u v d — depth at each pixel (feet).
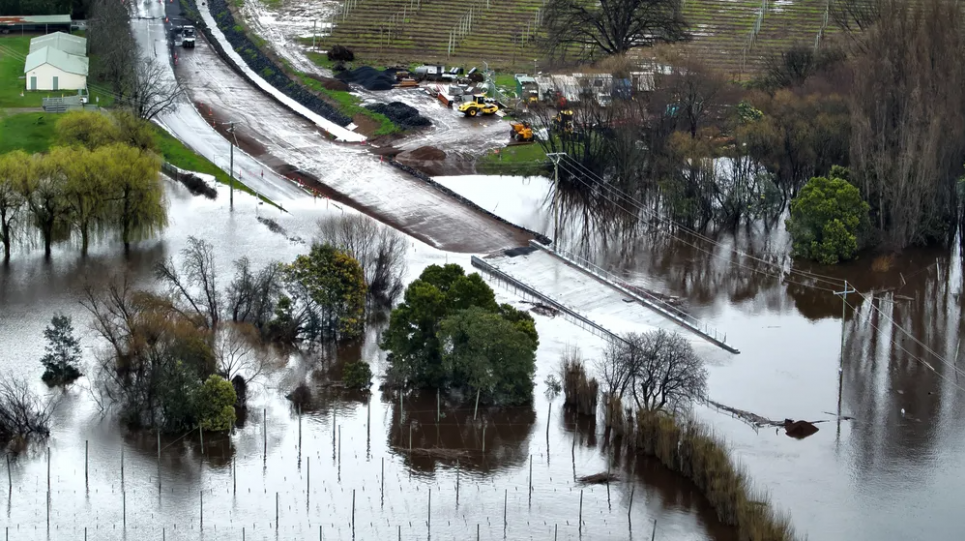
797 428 585.22
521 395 598.34
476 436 573.33
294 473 541.34
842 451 571.28
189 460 548.31
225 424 565.12
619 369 597.11
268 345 632.79
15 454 545.85
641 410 563.89
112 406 582.76
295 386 610.24
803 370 647.15
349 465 547.90
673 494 532.32
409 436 572.10
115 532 497.46
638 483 539.29
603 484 538.88
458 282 620.08
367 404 597.93
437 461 554.05
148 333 585.63
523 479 542.57
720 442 556.92
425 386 611.06
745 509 500.74
